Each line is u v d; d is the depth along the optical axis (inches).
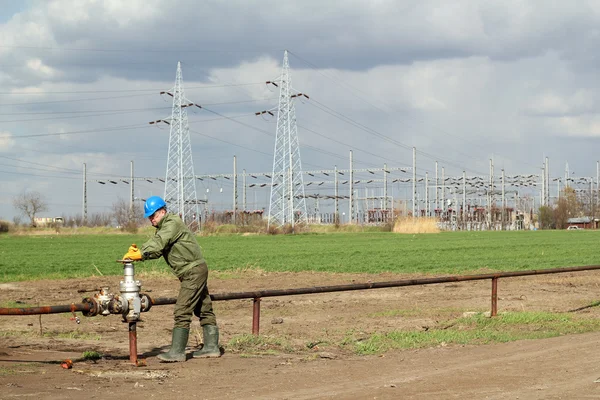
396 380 438.0
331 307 944.3
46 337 652.1
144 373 456.8
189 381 435.2
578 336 620.7
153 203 502.0
